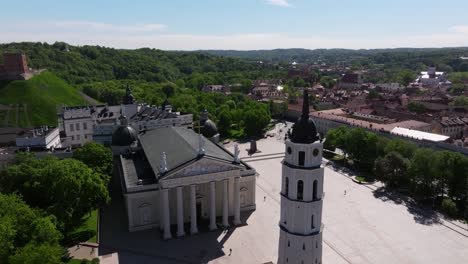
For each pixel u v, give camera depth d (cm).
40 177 9581
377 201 11938
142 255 8806
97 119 16688
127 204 9994
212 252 8938
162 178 9231
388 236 9675
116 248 9100
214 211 9944
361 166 15300
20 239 7219
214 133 14562
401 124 18762
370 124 18638
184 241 9456
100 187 9638
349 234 9775
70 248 9031
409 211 11200
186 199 10431
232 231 9969
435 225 10312
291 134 6406
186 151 10250
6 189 9512
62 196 8894
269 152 18088
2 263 6588
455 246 9194
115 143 12638
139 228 10069
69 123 16388
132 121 14125
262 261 8562
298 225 6562
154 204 10138
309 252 6619
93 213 10888
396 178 12875
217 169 9756
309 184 6334
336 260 8594
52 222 8075
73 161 9962
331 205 11594
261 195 12481
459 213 11131
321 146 6319
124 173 10638
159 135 12706
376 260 8600
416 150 12675
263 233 9850
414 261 8550
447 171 11525
